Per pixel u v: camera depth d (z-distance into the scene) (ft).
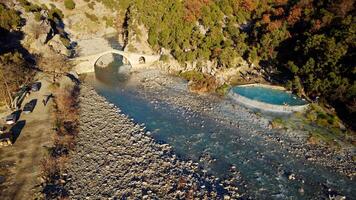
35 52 328.70
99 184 180.86
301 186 185.68
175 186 180.24
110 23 460.14
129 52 345.51
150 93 296.71
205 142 224.12
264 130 237.25
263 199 175.73
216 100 278.46
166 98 286.05
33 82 286.05
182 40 326.44
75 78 320.91
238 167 200.23
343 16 279.90
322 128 236.63
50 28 359.46
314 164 203.31
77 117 246.88
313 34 287.28
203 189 178.50
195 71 318.45
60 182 180.04
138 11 387.14
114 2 476.54
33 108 247.70
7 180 176.65
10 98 245.04
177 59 327.47
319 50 263.90
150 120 251.19
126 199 170.30
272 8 354.95
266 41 309.01
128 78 328.08
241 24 357.20
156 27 347.77
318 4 310.65
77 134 226.38
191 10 354.13
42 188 172.24
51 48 342.23
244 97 270.87
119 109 263.70
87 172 189.67
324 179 191.01
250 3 364.17
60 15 435.12
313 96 269.23
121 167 194.18
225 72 312.09
